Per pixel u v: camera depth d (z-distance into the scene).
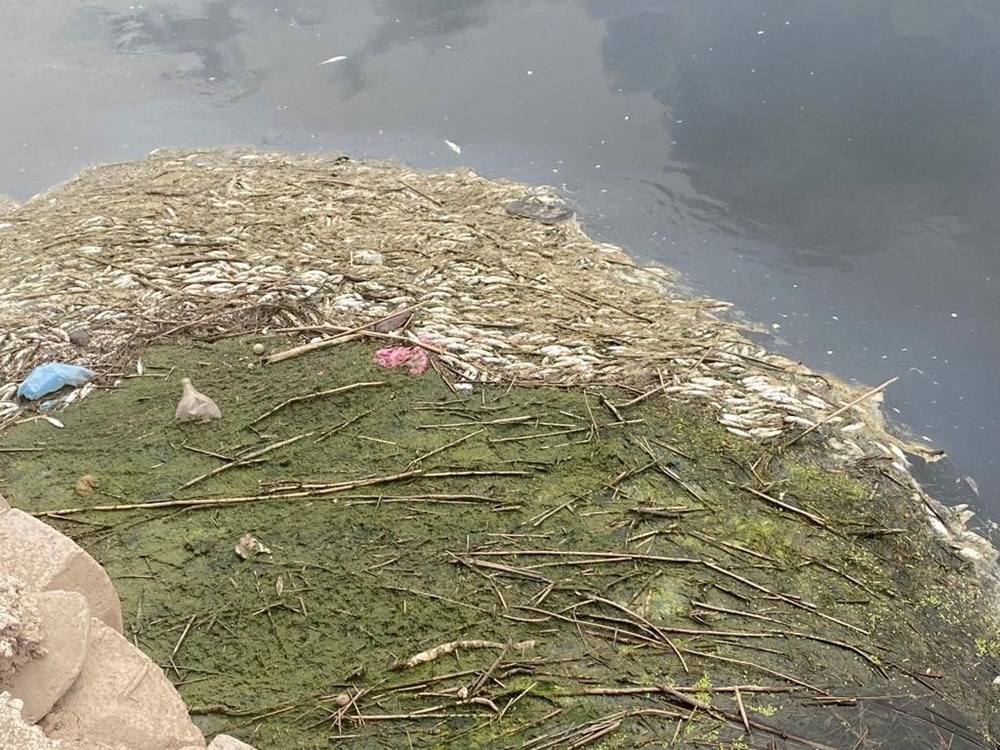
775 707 3.26
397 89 6.38
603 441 4.04
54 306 4.71
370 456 3.98
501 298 4.73
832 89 6.00
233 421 4.13
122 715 2.24
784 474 3.97
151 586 3.55
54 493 3.88
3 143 6.10
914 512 3.87
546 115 6.07
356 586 3.54
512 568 3.58
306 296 4.71
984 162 5.45
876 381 4.41
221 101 6.38
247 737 3.15
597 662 3.34
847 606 3.55
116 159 5.95
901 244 5.06
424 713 3.21
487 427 4.09
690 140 5.76
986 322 4.67
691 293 4.84
